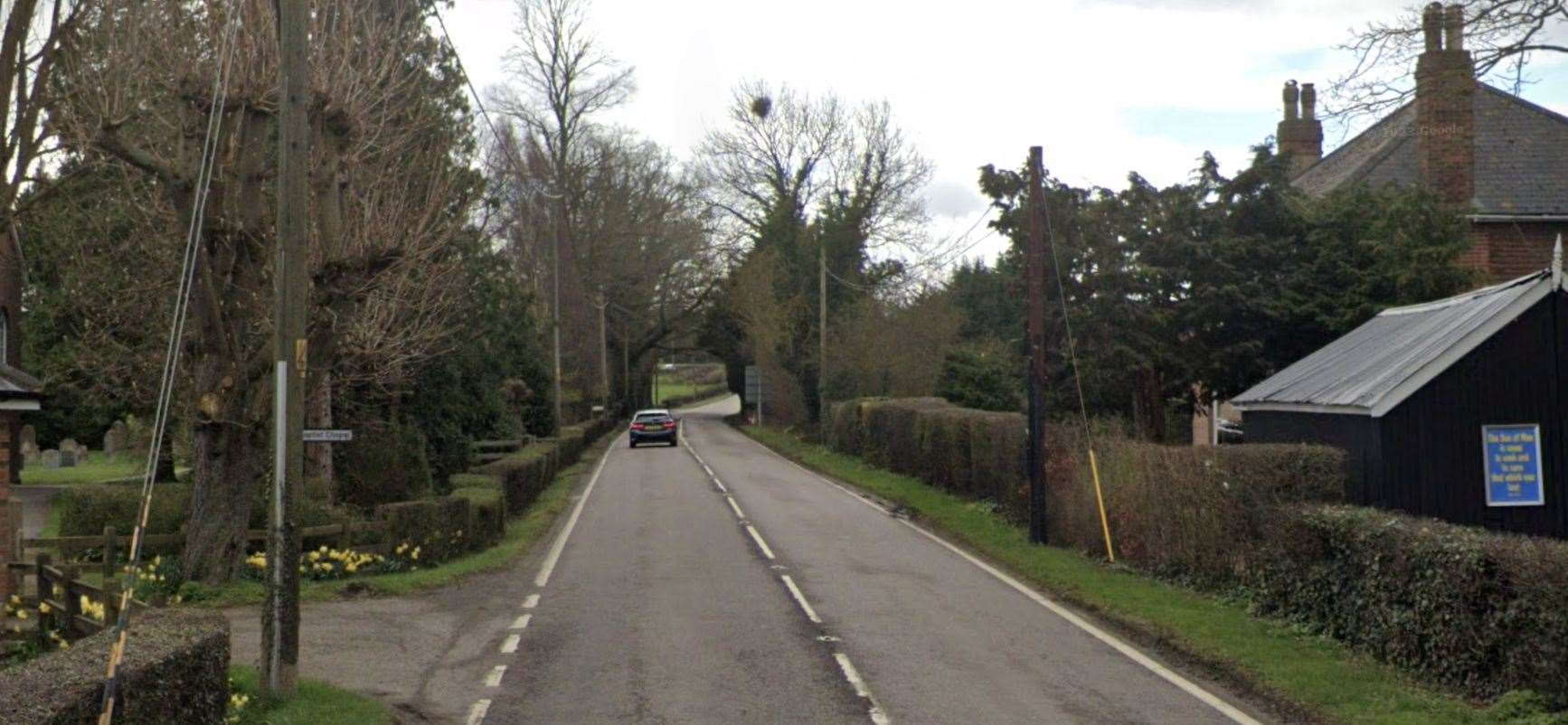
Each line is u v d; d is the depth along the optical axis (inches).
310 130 653.3
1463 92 582.2
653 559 831.1
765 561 816.9
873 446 1670.8
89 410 1428.4
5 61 534.3
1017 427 1004.6
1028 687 461.1
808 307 2305.6
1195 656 503.5
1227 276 1109.1
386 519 777.6
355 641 553.3
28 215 805.9
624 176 2687.0
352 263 651.5
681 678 474.6
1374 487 621.9
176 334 319.9
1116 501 781.9
